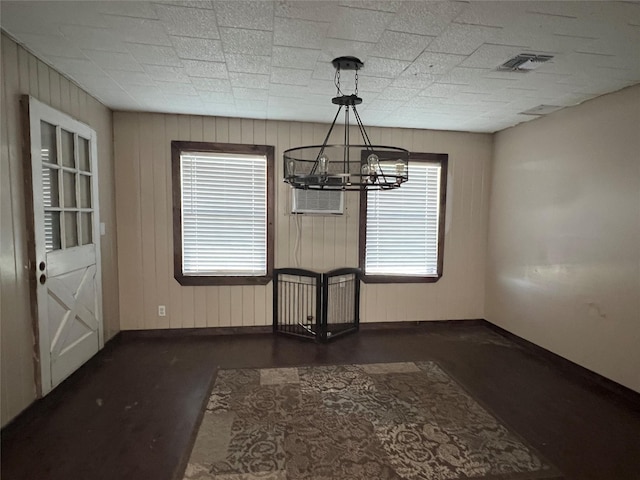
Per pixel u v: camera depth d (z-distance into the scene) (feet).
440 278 14.83
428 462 6.77
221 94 10.53
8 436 7.30
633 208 9.14
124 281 12.89
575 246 10.82
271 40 7.24
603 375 9.92
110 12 6.29
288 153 7.32
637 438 7.63
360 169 6.81
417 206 14.56
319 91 10.18
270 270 13.66
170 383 9.75
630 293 9.21
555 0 5.73
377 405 8.76
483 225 14.98
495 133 14.57
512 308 13.55
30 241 7.92
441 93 10.16
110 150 12.17
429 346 12.84
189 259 13.33
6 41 7.22
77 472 6.42
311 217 13.83
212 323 13.57
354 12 6.18
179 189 12.92
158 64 8.47
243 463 6.68
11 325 7.41
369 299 14.51
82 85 9.90
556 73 8.64
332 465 6.65
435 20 6.41
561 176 11.35
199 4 6.00
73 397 8.98
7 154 7.30
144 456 6.84
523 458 6.93
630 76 8.67
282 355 11.80
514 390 9.68
